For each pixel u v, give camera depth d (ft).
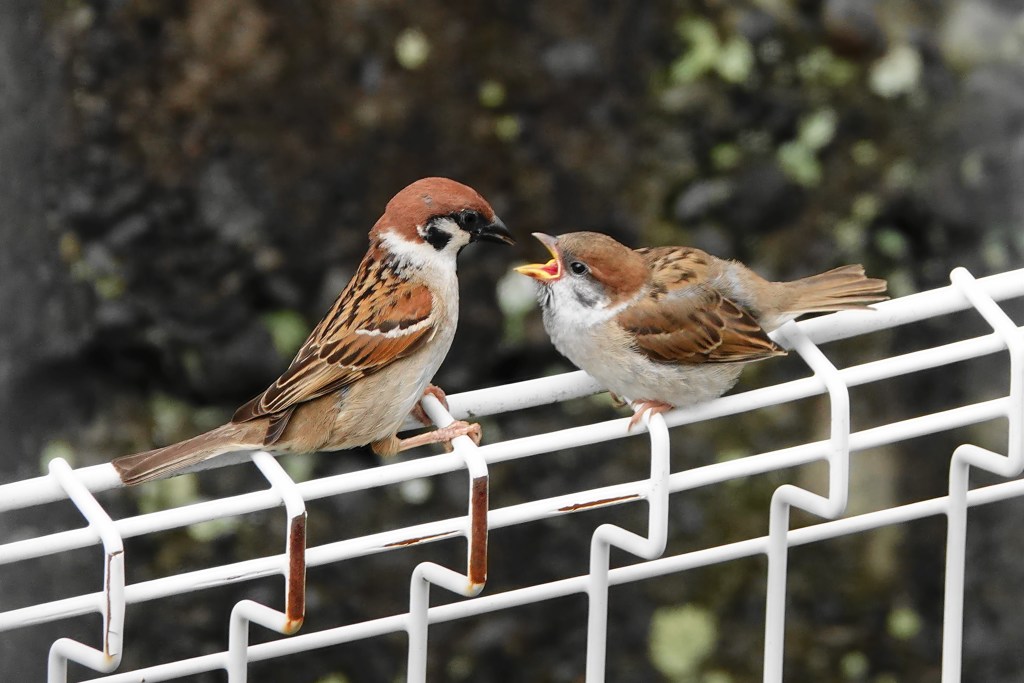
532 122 36.01
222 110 34.50
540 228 36.09
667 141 37.22
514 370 36.17
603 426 14.88
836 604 38.14
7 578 33.96
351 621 35.32
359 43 34.88
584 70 36.22
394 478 13.87
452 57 35.40
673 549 36.91
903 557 38.55
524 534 36.35
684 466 36.86
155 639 34.42
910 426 15.44
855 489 38.06
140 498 34.86
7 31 33.99
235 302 34.99
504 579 36.24
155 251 34.73
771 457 15.15
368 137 34.99
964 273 16.20
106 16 34.04
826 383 15.42
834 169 38.24
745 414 37.40
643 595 37.35
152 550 34.65
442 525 14.06
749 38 38.24
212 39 34.35
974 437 38.58
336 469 35.86
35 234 34.55
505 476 36.14
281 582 35.29
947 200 38.27
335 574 35.32
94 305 34.63
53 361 34.83
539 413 36.32
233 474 35.40
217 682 34.81
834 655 37.78
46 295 34.65
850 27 38.83
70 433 34.83
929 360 15.57
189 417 35.40
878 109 38.63
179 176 34.55
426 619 14.49
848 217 38.11
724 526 37.11
